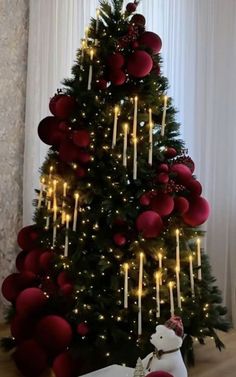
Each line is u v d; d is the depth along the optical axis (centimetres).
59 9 307
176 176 234
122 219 225
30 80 305
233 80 331
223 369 249
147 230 222
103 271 230
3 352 260
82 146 229
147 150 231
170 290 226
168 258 235
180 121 333
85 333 228
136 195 228
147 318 229
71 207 238
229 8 331
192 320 240
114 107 230
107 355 225
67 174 238
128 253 230
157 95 238
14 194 309
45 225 248
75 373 226
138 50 235
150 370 190
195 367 250
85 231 234
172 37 330
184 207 229
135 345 226
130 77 236
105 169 229
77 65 241
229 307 336
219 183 336
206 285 247
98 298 228
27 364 230
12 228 309
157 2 327
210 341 286
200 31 333
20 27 304
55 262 238
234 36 330
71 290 232
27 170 307
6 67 300
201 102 334
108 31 237
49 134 246
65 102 234
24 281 251
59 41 307
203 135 334
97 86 234
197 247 244
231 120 333
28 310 238
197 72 333
